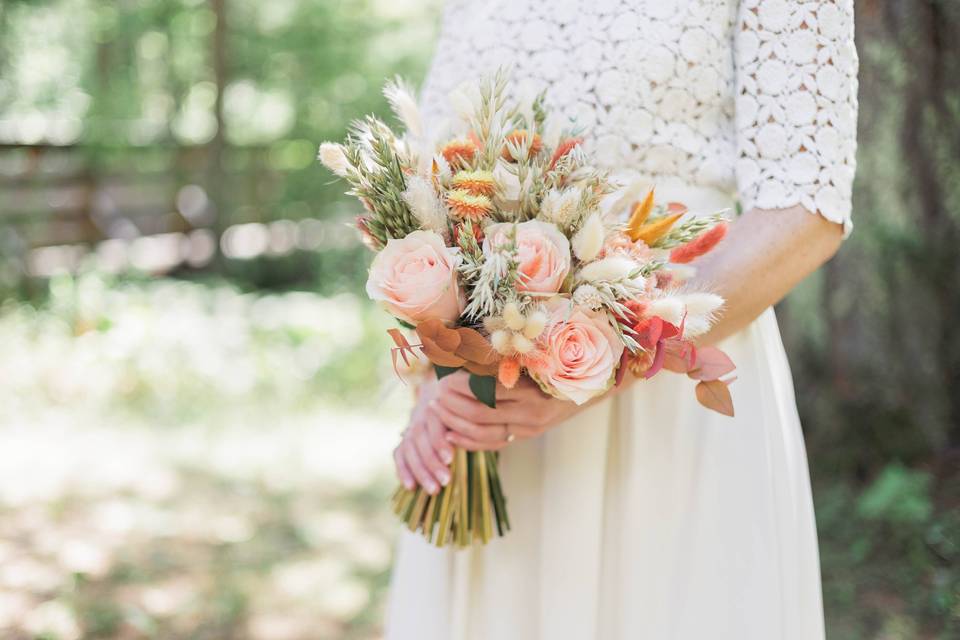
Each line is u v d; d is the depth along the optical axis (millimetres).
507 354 1040
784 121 1116
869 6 2791
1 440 4234
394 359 1074
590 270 1018
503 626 1330
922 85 2789
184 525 3451
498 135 1079
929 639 2332
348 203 8391
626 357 1046
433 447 1241
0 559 3096
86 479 3852
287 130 8508
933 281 2930
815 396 3086
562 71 1207
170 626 2738
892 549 2672
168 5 8031
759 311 1137
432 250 1040
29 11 6848
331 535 3410
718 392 1055
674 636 1221
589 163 1146
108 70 7957
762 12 1125
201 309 6121
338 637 2701
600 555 1263
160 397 4852
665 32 1155
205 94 8539
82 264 6469
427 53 8453
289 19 8383
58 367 4957
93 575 3016
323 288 7695
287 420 4727
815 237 1113
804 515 1284
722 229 1038
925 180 2867
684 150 1176
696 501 1221
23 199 6676
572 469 1250
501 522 1274
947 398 3014
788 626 1217
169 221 8008
